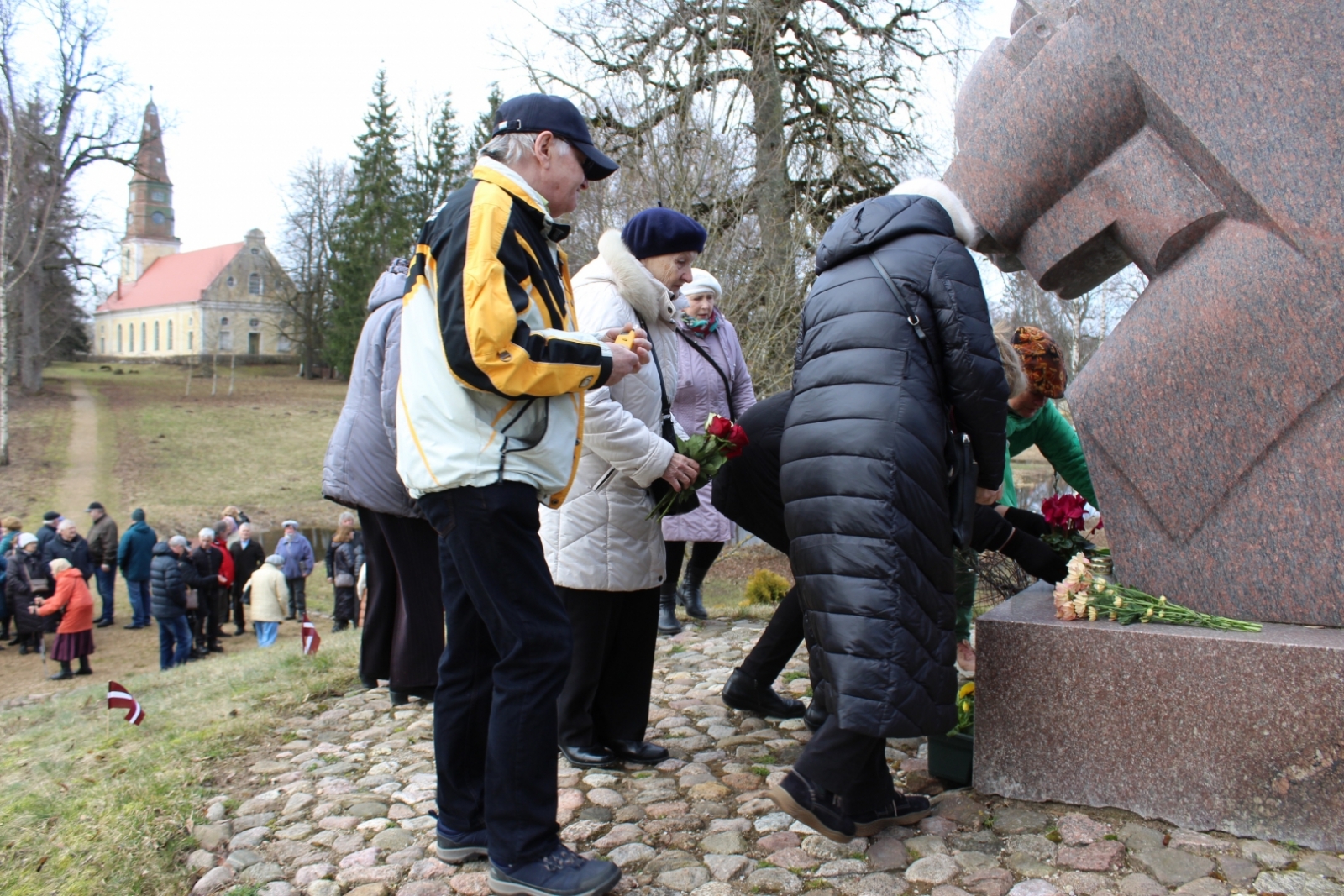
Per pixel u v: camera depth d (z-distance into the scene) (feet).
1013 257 9.95
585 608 10.23
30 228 107.04
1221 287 8.67
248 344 260.42
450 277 7.12
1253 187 8.44
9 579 42.14
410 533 12.55
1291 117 8.29
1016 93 9.29
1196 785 7.98
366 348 12.31
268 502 90.48
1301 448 8.40
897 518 7.69
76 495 87.86
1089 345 65.87
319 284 194.59
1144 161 8.96
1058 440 11.78
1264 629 8.21
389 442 12.14
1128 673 8.23
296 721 13.10
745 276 40.65
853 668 7.54
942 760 9.39
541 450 7.57
